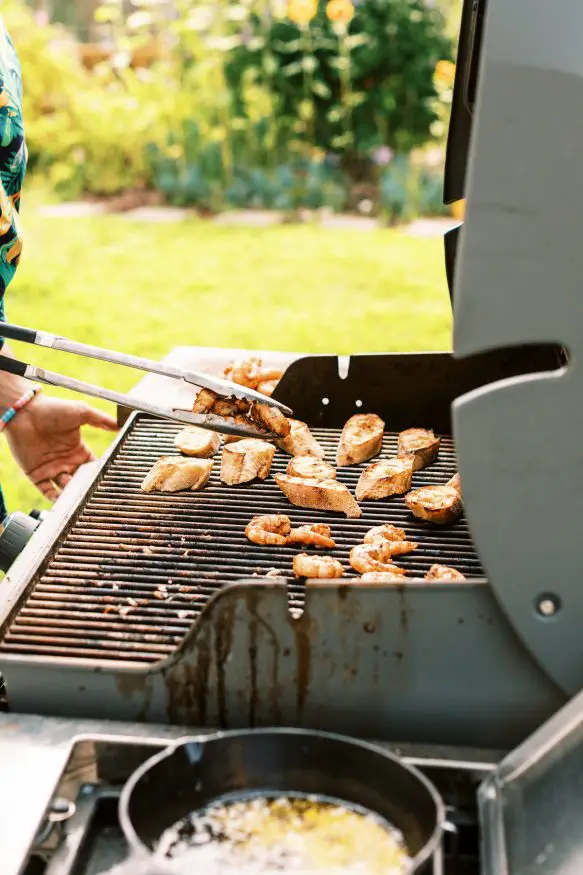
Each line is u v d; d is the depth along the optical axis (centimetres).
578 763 99
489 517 104
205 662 115
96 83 791
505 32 93
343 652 114
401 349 475
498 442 102
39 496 348
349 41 677
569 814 97
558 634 108
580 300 97
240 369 217
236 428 174
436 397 206
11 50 194
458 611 112
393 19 680
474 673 114
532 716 116
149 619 135
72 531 162
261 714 118
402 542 158
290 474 180
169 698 117
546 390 100
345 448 191
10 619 133
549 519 104
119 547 156
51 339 156
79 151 749
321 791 100
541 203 95
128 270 597
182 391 221
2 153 190
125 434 199
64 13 857
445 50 690
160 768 96
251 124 711
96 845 102
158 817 96
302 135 719
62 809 101
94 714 119
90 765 106
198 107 726
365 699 116
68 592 143
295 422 198
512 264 97
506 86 93
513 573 106
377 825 97
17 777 107
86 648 129
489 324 99
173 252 630
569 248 95
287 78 707
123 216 706
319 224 684
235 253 628
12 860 96
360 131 698
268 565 152
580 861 93
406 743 115
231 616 113
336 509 171
